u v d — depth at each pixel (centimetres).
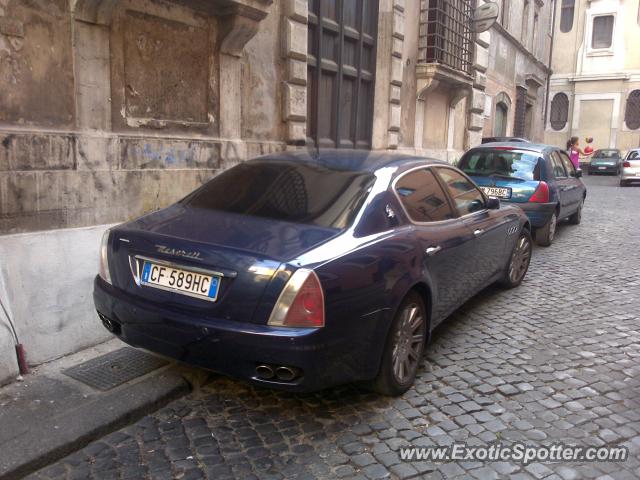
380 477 279
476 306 547
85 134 422
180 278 302
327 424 327
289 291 278
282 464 289
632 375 396
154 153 482
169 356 317
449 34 1112
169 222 339
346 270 298
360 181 363
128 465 288
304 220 331
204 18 523
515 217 574
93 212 432
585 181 2538
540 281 647
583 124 3369
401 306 348
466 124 1303
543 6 2298
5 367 357
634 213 1295
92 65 424
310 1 743
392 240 342
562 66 3394
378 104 922
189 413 340
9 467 274
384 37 909
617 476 280
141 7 458
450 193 454
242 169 402
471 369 401
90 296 422
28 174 385
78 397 343
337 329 292
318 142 786
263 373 288
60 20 400
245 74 602
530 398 359
